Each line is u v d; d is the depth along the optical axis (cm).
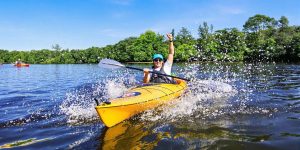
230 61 4350
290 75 1478
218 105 619
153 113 561
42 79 1738
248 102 647
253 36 5344
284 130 421
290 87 931
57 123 513
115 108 488
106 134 433
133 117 537
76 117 553
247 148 350
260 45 4625
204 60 4566
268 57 4475
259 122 470
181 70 2164
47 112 610
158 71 758
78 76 1961
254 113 536
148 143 382
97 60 8362
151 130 444
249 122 472
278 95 748
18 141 415
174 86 727
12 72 2972
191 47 5366
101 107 465
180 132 427
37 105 706
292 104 616
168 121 496
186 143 375
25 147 386
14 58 10712
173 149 354
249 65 2950
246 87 930
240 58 4438
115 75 1920
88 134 437
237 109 574
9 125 509
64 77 1888
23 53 10894
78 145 385
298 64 3134
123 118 509
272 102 642
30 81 1596
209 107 601
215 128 441
